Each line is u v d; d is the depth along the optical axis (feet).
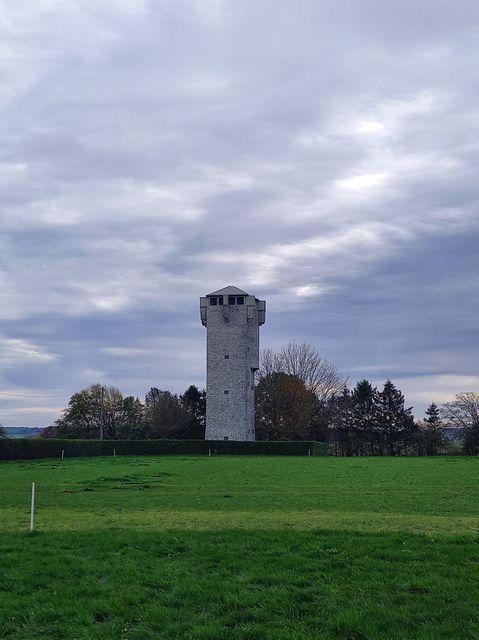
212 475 151.64
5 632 32.58
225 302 334.44
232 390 330.54
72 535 54.29
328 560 44.04
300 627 32.17
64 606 35.78
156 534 53.62
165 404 427.33
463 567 41.83
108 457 262.26
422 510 78.13
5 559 45.85
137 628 32.65
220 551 46.91
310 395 375.66
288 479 137.49
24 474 156.04
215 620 33.35
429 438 417.69
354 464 203.21
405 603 35.19
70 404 433.07
